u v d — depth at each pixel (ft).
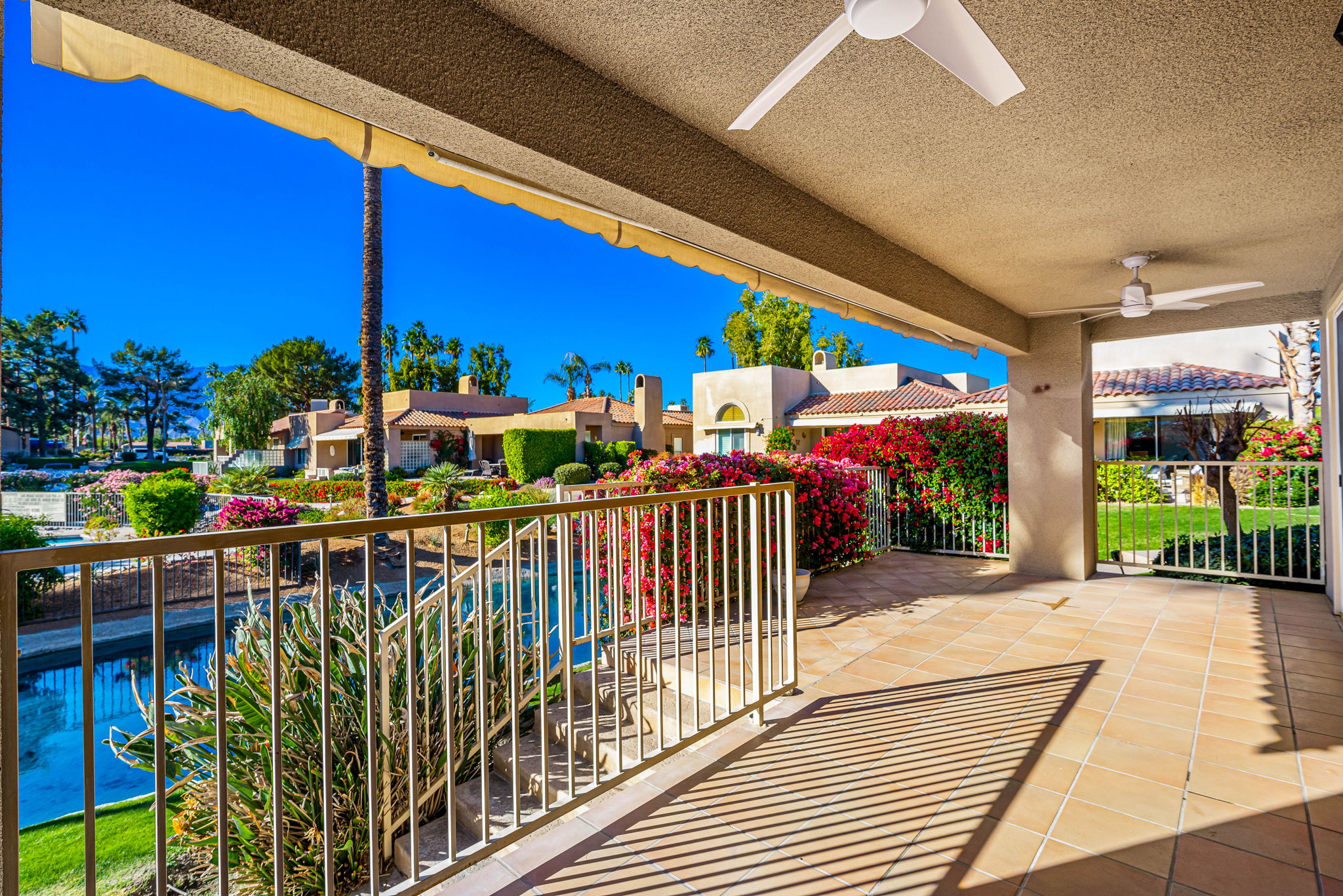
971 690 11.39
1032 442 21.03
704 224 8.94
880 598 18.03
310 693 8.93
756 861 7.00
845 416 62.28
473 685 10.93
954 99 7.89
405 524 6.12
